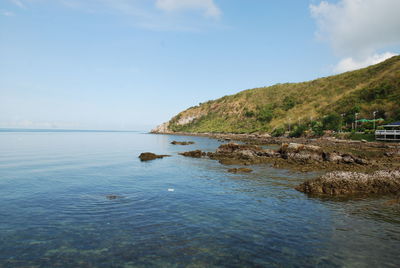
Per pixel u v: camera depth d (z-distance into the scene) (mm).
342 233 10406
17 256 8336
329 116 93000
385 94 95875
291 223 11445
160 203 14297
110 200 14820
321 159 31891
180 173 24531
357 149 49562
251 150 38219
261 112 160125
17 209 13078
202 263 8031
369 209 13523
